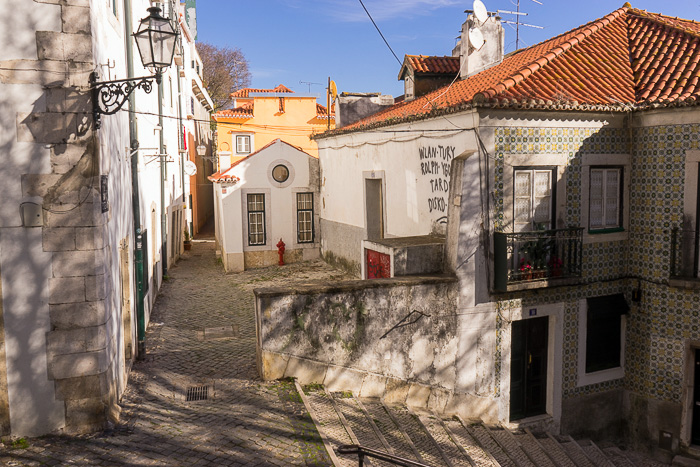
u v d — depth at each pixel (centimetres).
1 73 560
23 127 571
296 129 2522
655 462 946
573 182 938
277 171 1761
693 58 1014
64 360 603
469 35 1323
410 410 831
